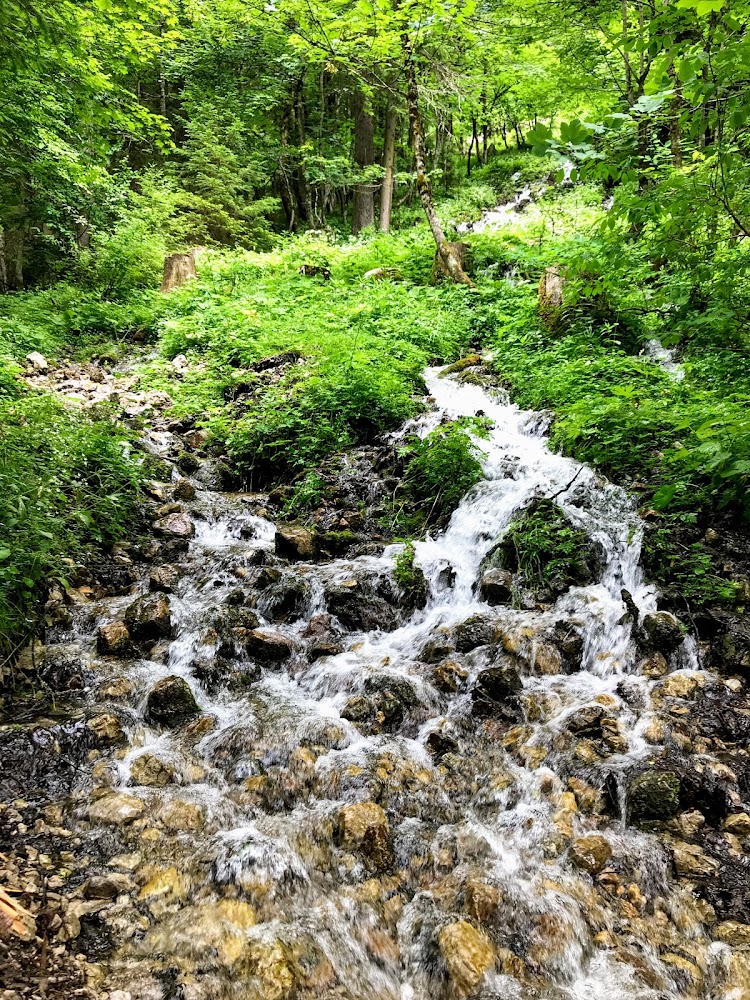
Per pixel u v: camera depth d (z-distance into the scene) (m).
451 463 6.69
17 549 4.18
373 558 5.87
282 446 7.71
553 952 2.63
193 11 19.47
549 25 14.41
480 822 3.34
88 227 16.91
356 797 3.40
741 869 2.99
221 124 21.11
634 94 12.00
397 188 28.38
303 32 12.66
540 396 8.19
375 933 2.73
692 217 4.79
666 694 4.05
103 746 3.62
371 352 9.18
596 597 4.96
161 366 10.29
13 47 7.74
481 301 11.56
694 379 7.33
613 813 3.34
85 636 4.59
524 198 24.53
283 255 16.16
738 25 4.00
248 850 2.98
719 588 4.73
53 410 6.50
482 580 5.33
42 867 2.78
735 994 2.47
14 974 2.26
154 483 6.86
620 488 6.08
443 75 14.23
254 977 2.41
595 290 6.23
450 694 4.26
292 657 4.71
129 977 2.35
